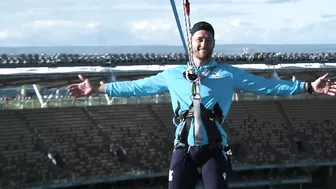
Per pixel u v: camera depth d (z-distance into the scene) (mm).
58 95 52906
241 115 59938
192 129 6609
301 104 62688
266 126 59500
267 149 57219
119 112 56156
